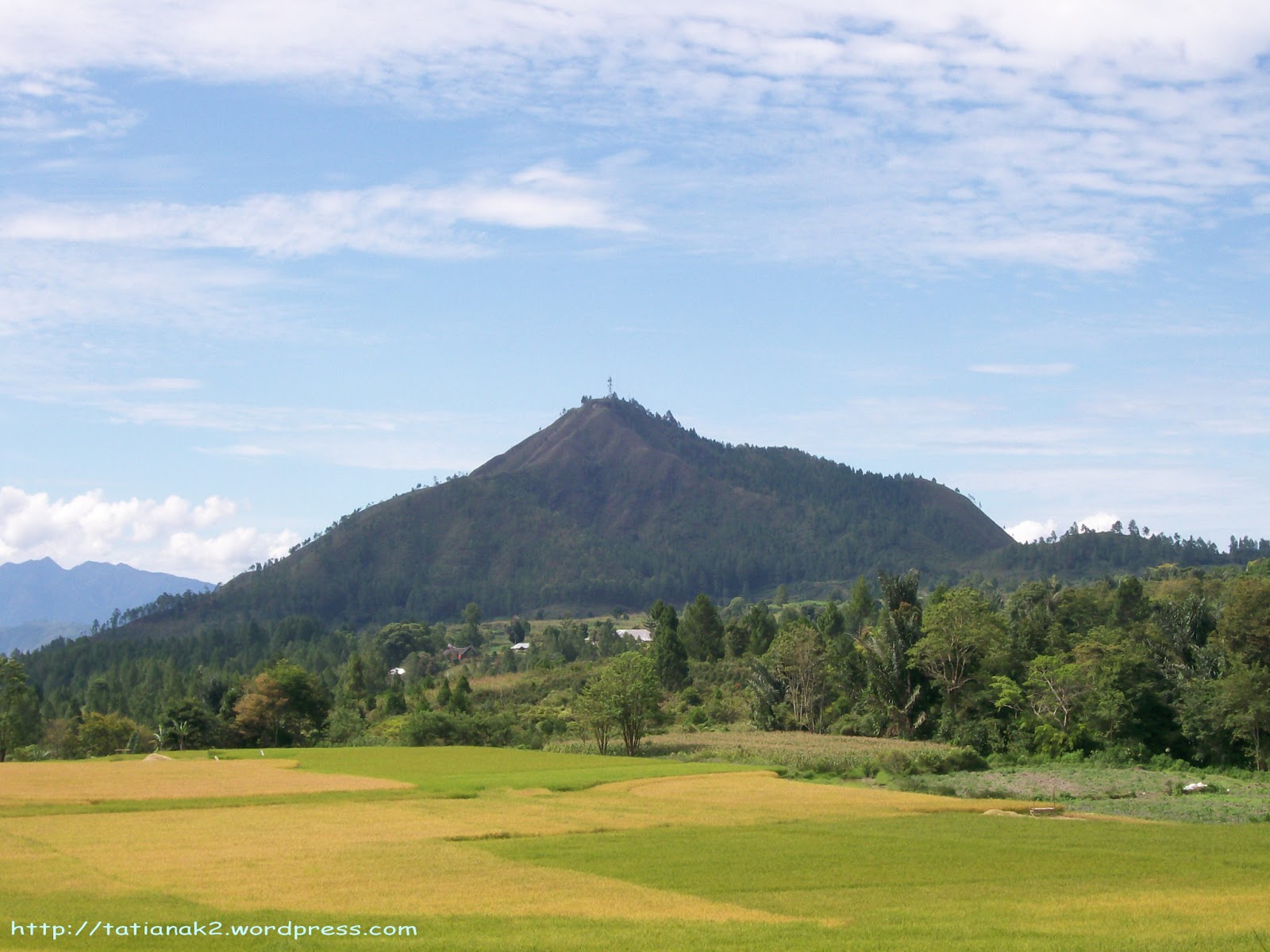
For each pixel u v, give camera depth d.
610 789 69.50
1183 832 50.56
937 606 121.44
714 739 118.44
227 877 38.53
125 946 28.64
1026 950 27.81
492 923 31.39
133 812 58.25
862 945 28.38
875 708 124.56
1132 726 100.00
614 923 31.55
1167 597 164.25
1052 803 67.25
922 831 50.31
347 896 35.44
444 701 168.25
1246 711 91.75
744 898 35.59
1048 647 119.44
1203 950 27.91
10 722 131.00
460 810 58.22
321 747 118.94
